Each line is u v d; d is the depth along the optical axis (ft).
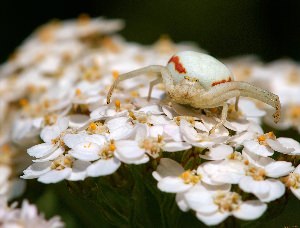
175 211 0.24
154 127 0.23
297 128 0.31
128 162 0.22
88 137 0.23
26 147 0.30
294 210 0.30
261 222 0.23
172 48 0.38
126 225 0.24
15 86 0.34
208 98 0.24
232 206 0.21
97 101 0.26
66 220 0.30
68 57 0.36
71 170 0.23
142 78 0.30
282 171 0.22
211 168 0.22
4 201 0.23
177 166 0.22
